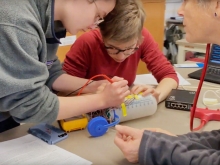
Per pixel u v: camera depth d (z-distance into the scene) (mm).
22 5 825
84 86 1196
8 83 788
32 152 828
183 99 1147
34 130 945
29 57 804
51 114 891
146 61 1529
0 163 774
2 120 1016
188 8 758
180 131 963
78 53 1422
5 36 775
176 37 3236
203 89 1354
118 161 794
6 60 787
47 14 915
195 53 2549
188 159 685
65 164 770
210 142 799
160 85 1315
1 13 778
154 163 724
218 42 764
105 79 1257
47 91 908
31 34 810
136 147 765
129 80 1501
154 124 1014
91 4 976
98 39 1405
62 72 1258
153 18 2732
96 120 914
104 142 896
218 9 689
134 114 1021
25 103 845
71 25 997
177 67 1746
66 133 929
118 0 1156
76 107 935
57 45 1137
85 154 829
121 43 1195
